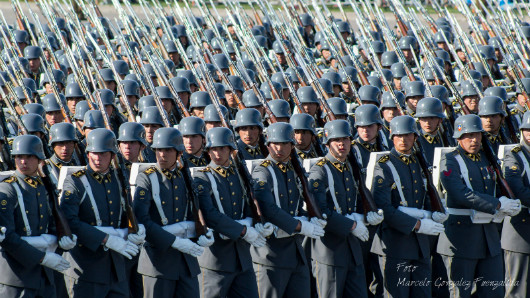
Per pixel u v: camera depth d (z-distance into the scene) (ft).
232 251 83.92
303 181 87.40
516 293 97.45
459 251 92.89
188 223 81.25
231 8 215.31
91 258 77.15
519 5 232.32
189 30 176.55
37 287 73.87
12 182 73.31
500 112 112.68
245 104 129.70
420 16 266.77
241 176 85.20
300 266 87.97
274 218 83.87
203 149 93.76
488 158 95.09
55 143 88.58
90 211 77.25
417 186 91.76
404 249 89.97
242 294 85.35
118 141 88.74
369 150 107.86
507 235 97.40
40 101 133.80
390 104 123.85
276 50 177.06
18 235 72.13
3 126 107.55
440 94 126.62
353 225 86.99
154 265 79.92
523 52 184.34
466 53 168.86
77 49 149.07
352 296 89.71
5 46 147.43
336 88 146.10
